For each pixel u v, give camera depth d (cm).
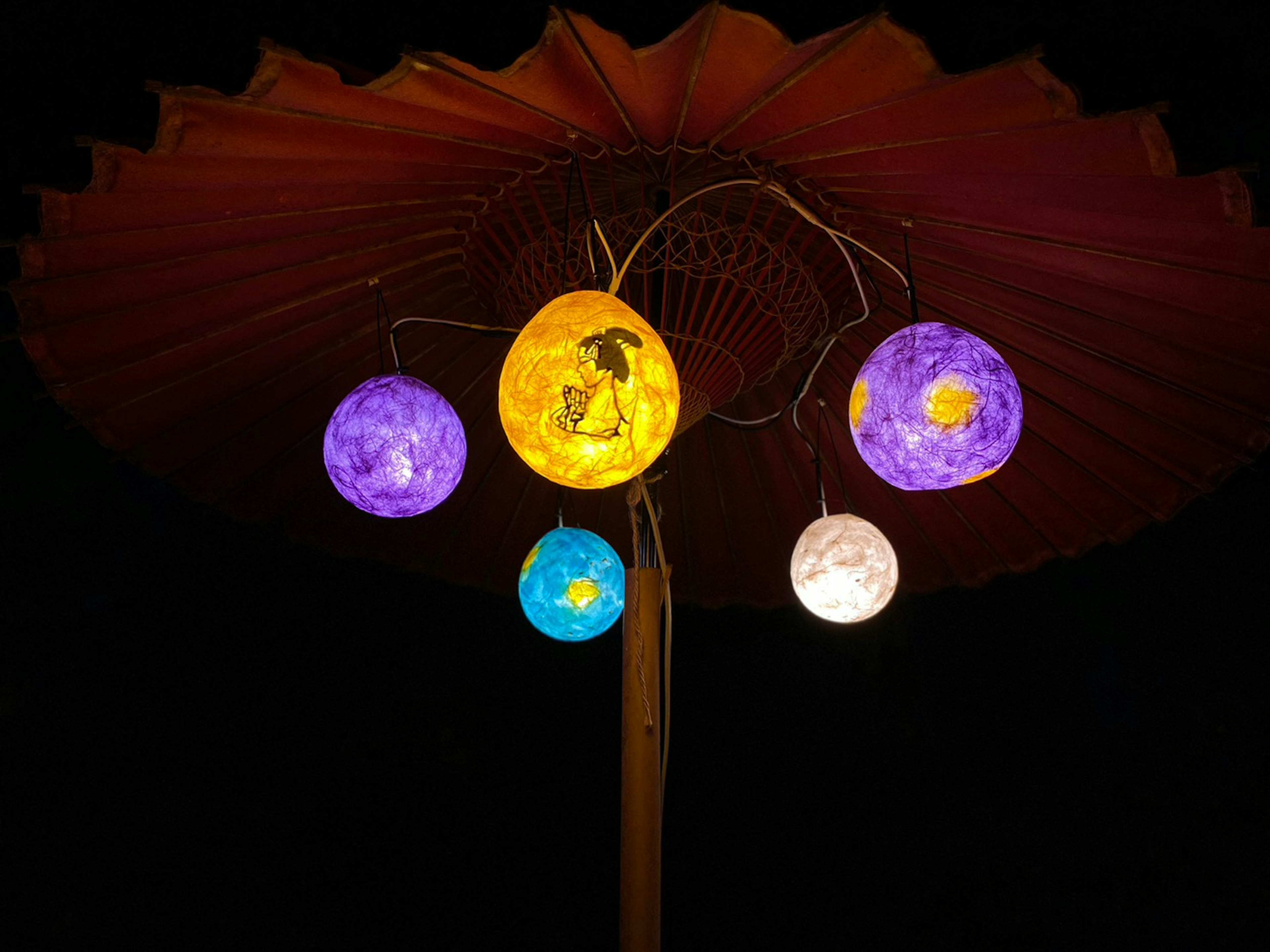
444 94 113
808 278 140
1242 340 136
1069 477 171
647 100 118
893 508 194
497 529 206
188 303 144
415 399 134
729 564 214
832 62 109
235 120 115
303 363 165
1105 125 108
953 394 116
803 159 131
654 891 126
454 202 144
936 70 104
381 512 138
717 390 145
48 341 139
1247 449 150
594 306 104
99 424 155
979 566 194
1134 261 132
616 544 216
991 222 137
